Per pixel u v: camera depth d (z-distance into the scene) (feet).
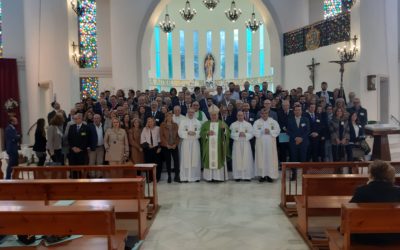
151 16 51.34
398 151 35.04
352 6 40.83
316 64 46.70
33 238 13.39
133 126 28.71
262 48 71.92
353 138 29.14
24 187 15.33
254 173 29.04
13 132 30.73
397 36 43.39
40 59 47.14
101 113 32.76
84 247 11.97
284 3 52.49
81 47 55.52
